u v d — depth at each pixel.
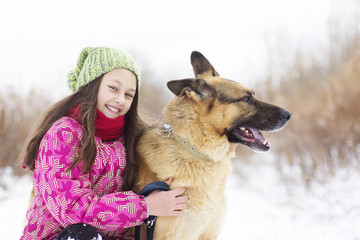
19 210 5.00
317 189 5.90
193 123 2.74
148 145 2.79
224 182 2.89
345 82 7.96
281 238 4.14
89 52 2.54
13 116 6.89
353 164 6.57
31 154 2.43
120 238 2.55
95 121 2.47
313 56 11.97
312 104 8.02
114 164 2.50
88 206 2.13
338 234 4.04
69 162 2.17
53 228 2.28
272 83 10.90
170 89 2.77
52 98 7.38
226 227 4.73
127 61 2.53
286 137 7.47
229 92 2.92
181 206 2.50
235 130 2.99
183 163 2.67
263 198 6.04
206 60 3.47
